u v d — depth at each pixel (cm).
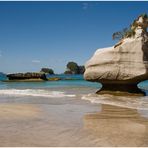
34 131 884
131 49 2369
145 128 964
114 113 1320
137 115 1262
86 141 770
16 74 6688
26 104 1666
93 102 1780
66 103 1728
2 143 734
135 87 2452
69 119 1133
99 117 1195
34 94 2406
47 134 845
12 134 838
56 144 734
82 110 1413
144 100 1905
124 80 2339
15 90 2905
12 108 1448
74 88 3372
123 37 2544
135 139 801
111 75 2364
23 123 1022
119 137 823
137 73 2311
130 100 1905
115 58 2381
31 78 6700
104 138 807
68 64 15262
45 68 13150
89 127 968
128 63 2350
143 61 2339
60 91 2791
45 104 1673
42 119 1120
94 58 2505
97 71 2436
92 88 3362
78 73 15150
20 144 727
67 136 823
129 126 998
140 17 2495
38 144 729
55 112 1331
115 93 2389
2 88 3431
